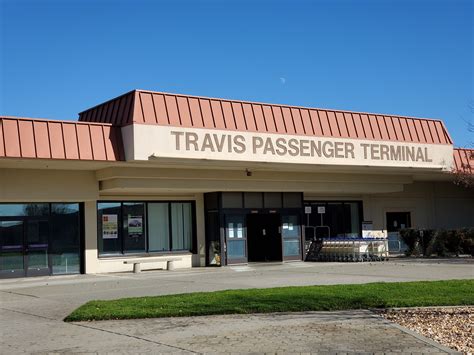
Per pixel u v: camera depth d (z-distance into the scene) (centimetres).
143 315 1119
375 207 3247
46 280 2084
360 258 2625
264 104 2378
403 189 3147
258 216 2794
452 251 2808
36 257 2231
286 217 2716
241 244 2575
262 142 2308
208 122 2209
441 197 3528
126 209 2475
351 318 1078
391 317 1093
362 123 2634
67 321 1107
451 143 2912
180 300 1282
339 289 1423
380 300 1230
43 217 2261
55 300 1447
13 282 2039
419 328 987
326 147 2481
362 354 810
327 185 2767
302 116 2466
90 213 2350
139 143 2050
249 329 991
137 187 2231
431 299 1236
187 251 2598
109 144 2075
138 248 2486
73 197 2256
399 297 1268
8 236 2184
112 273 2336
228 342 896
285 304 1195
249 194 2611
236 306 1182
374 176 2912
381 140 2656
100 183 2325
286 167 2456
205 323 1052
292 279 1792
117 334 970
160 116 2109
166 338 930
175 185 2317
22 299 1507
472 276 1775
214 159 2183
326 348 845
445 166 2869
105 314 1120
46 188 2203
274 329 988
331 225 3083
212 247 2598
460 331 957
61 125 2000
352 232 3159
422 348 839
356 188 2866
